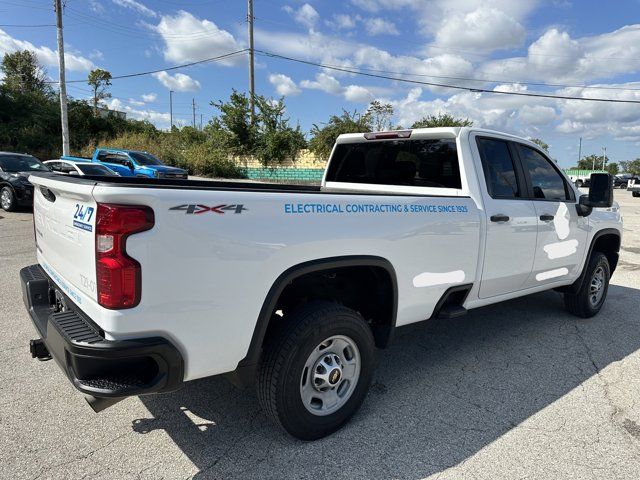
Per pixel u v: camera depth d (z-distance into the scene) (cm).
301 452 274
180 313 220
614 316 551
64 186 236
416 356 420
